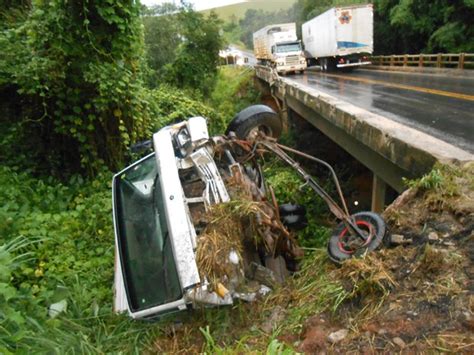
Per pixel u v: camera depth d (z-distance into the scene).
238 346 2.74
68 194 6.34
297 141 16.02
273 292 3.50
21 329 2.81
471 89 10.28
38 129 6.81
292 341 2.83
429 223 3.57
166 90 13.40
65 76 6.31
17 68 6.07
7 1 7.76
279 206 5.04
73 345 3.05
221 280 3.09
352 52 21.84
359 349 2.52
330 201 3.96
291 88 14.53
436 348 2.35
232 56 48.00
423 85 12.26
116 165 7.18
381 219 3.56
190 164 3.86
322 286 3.22
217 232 3.29
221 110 20.48
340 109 7.86
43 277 4.16
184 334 3.28
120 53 6.75
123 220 3.89
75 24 6.14
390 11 24.80
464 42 20.31
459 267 2.92
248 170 4.61
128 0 6.63
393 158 5.46
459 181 3.90
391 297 2.85
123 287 3.64
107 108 6.51
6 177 5.86
